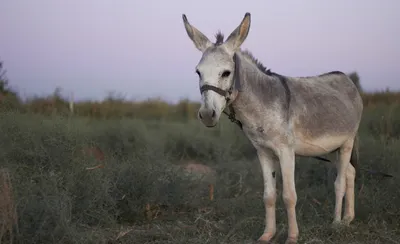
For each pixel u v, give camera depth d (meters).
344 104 5.77
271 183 5.20
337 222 5.63
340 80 6.12
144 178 6.31
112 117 14.45
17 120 6.22
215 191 7.21
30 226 4.68
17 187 4.94
